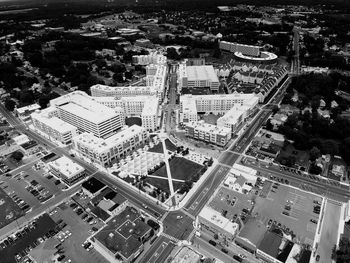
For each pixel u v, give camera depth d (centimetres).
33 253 19550
